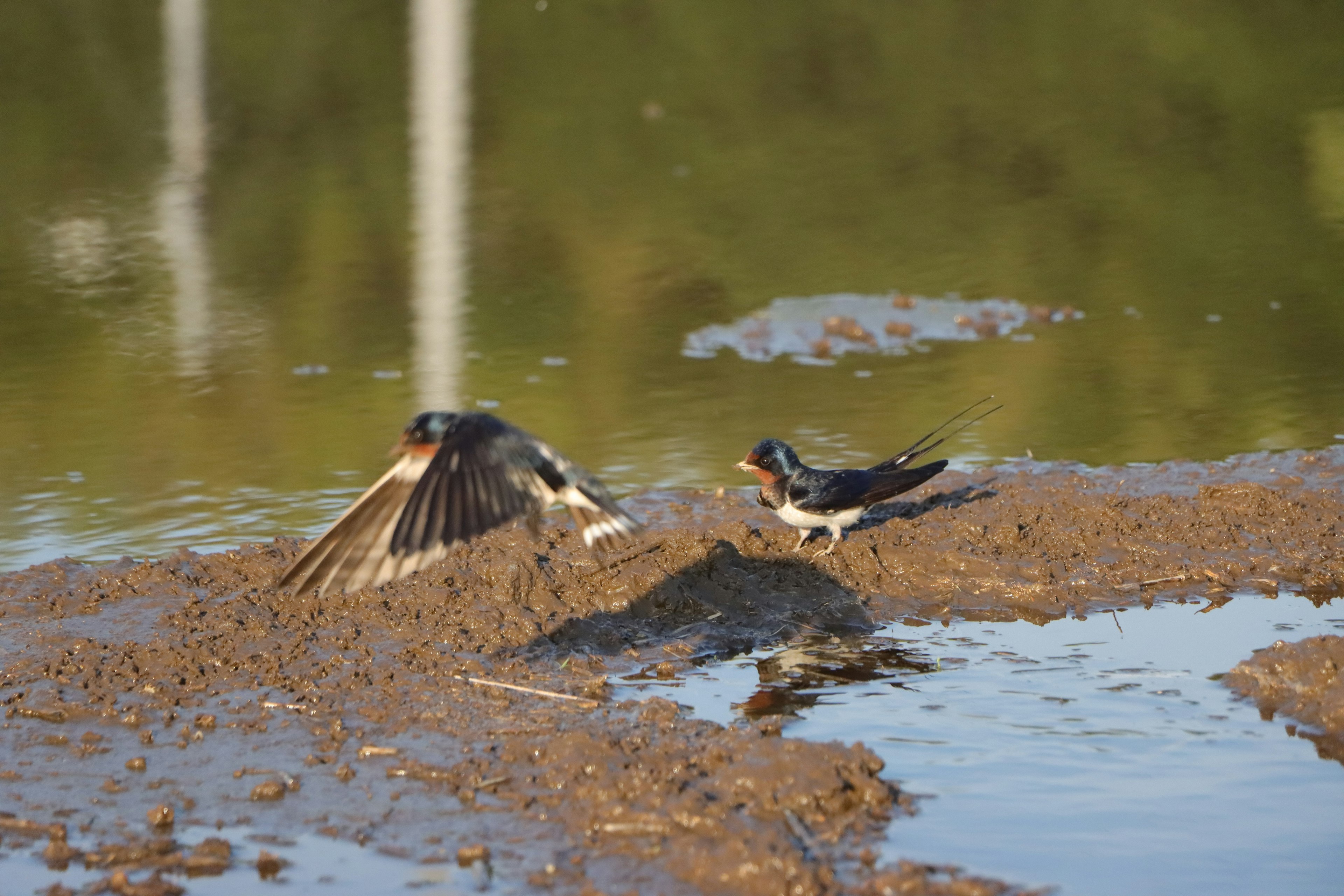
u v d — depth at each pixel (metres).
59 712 9.92
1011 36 48.31
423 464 6.21
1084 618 12.02
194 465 15.95
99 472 15.70
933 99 40.94
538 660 10.91
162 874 7.97
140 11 56.91
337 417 17.88
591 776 8.79
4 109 42.38
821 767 8.57
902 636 11.67
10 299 24.47
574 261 26.50
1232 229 27.97
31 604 11.58
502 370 20.09
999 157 34.47
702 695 10.37
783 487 12.58
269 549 12.48
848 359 20.53
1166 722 9.86
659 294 24.25
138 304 24.20
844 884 7.67
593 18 53.38
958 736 9.62
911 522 13.55
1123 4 51.75
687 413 17.83
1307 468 14.86
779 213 29.69
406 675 10.45
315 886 7.81
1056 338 21.28
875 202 30.44
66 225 30.03
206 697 10.19
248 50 50.22
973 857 7.96
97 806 8.76
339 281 25.56
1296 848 8.12
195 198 32.38
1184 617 11.96
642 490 14.77
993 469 15.13
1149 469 15.10
